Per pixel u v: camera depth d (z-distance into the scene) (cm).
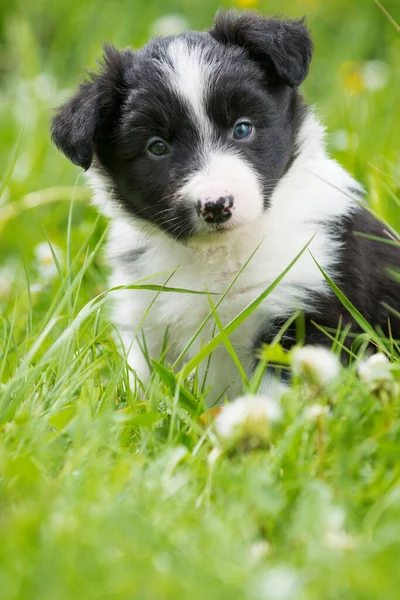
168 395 456
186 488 364
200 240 505
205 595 278
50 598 279
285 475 370
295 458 380
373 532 337
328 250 533
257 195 500
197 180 491
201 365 548
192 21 1088
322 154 560
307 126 547
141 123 519
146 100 517
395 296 556
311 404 408
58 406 433
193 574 291
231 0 1085
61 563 293
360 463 381
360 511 354
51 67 1070
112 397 454
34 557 301
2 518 342
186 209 497
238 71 518
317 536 322
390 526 322
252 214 493
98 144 547
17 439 405
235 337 536
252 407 390
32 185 827
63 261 670
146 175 526
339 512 334
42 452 390
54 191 782
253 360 536
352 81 846
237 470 375
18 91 998
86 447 385
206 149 507
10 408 433
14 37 1115
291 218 538
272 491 346
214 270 540
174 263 548
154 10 1116
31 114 917
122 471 362
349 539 330
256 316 529
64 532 311
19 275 697
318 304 521
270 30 535
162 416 436
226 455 390
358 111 838
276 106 527
